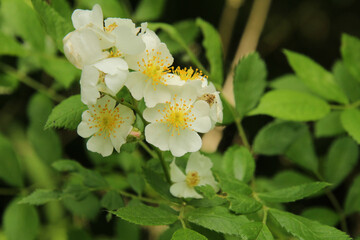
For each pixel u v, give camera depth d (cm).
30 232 34
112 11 36
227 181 29
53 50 37
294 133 33
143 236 43
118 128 27
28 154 40
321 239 26
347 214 36
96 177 31
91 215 35
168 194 29
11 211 34
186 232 26
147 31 28
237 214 27
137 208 27
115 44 26
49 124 28
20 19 36
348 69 36
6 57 42
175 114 27
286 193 28
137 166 35
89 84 25
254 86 33
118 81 26
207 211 27
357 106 35
